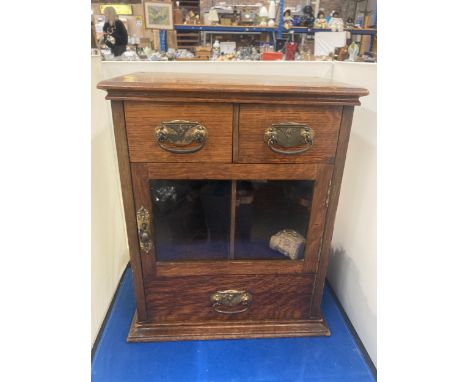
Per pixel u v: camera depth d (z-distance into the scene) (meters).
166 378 0.77
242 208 0.77
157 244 0.79
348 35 2.99
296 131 0.66
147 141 0.66
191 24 2.94
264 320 0.89
